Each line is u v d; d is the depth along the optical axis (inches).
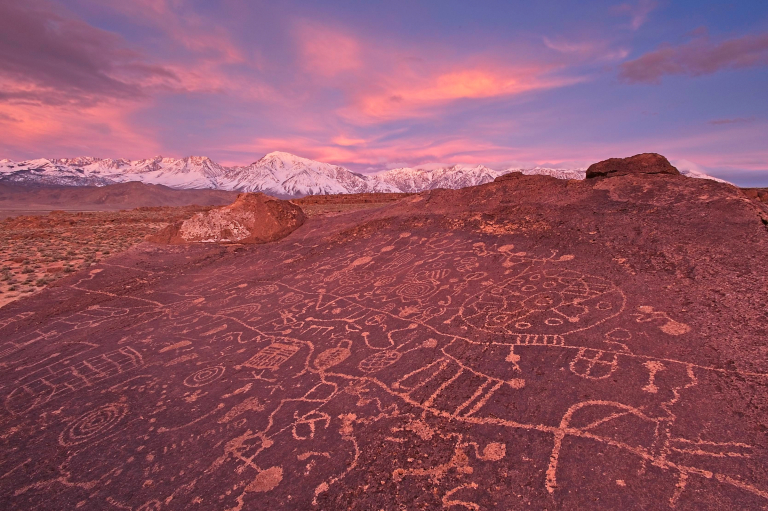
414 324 231.5
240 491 129.0
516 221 351.6
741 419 129.3
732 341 165.3
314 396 176.6
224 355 227.0
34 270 501.4
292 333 246.2
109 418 175.9
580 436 132.1
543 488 116.0
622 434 130.5
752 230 245.1
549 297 231.1
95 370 221.9
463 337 207.2
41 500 133.0
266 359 216.8
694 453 120.0
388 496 120.4
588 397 149.2
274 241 497.7
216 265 422.3
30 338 274.1
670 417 134.3
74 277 398.3
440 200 452.1
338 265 361.4
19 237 812.6
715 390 142.8
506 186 428.1
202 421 167.6
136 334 268.5
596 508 108.0
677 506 105.1
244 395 183.9
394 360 196.5
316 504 120.8
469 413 150.6
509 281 261.9
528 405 149.8
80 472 144.5
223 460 143.7
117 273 408.8
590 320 200.4
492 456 129.6
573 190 375.9
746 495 105.0
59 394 199.5
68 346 256.2
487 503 114.0
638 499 108.6
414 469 129.2
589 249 276.8
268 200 534.9
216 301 320.5
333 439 147.8
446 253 330.6
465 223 378.9
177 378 205.9
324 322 256.1
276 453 144.2
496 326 211.8
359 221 485.7
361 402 167.3
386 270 327.9
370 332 231.6
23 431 171.3
